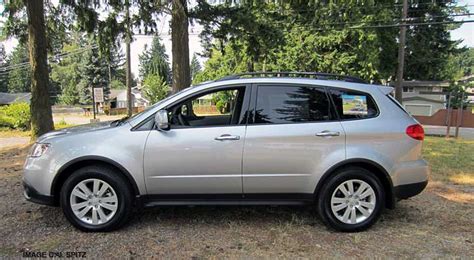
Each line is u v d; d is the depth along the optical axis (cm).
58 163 395
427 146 1160
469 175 699
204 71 4534
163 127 392
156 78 4638
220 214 457
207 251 359
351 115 411
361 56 2530
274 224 427
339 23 2386
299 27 2419
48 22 1195
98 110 4916
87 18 1133
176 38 1119
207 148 396
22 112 1577
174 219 440
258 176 400
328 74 443
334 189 404
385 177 406
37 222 429
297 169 400
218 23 1212
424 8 3141
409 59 3275
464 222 445
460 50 3438
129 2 1079
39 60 1080
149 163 396
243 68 2825
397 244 379
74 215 400
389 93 424
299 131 398
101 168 398
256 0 1198
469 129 2364
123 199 399
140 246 368
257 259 343
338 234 403
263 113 407
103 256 347
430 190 588
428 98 2853
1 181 627
